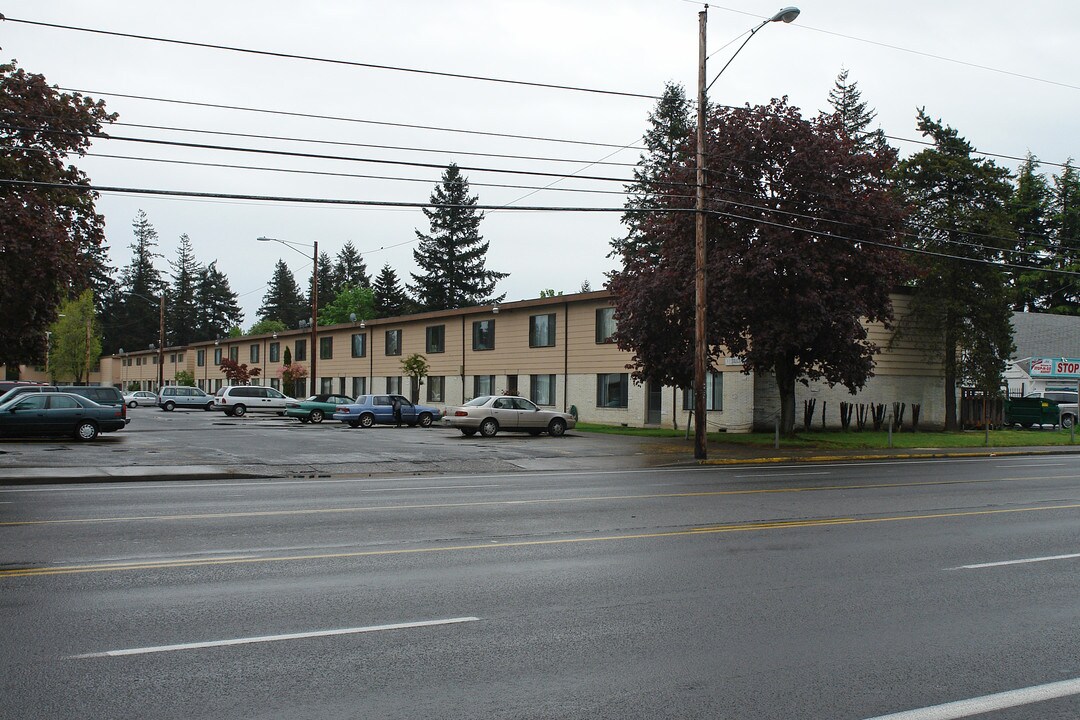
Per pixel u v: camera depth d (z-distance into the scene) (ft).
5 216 79.71
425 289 288.71
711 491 54.49
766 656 20.17
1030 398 143.84
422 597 25.38
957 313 125.08
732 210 91.81
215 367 281.54
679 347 97.45
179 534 36.14
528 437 107.86
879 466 78.43
